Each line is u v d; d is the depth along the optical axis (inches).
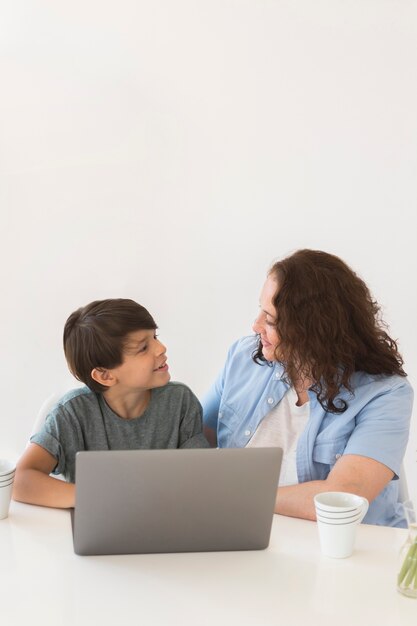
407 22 109.3
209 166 118.9
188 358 122.3
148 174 121.7
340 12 111.7
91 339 70.6
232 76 116.7
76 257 126.0
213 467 54.5
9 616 46.7
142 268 123.2
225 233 119.0
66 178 125.4
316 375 68.1
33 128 126.0
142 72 120.7
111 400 74.6
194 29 117.7
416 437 112.7
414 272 111.7
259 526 56.4
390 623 46.6
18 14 125.0
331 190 114.2
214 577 52.5
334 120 113.3
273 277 69.1
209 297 120.5
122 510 54.5
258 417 76.0
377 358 70.2
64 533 59.5
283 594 50.1
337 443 70.9
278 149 115.8
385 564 54.9
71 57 123.6
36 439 71.5
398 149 111.2
